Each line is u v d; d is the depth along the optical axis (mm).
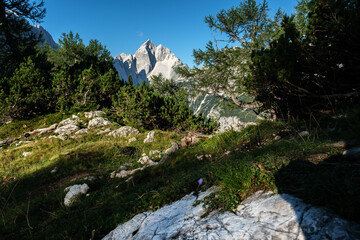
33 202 5855
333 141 2961
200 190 2938
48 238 3381
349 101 4965
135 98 20812
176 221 2264
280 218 1562
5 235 4039
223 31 15438
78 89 21656
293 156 2760
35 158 12258
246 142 5254
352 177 1629
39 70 22297
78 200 5109
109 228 3057
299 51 5547
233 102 15859
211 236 1712
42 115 20422
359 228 1196
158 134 15336
